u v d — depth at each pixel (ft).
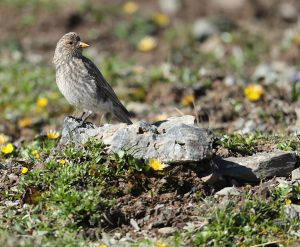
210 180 36.63
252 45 80.28
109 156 37.17
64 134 40.32
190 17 91.71
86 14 86.58
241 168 37.65
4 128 55.16
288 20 90.43
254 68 72.95
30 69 68.95
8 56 76.28
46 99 58.65
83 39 83.41
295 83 59.82
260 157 38.17
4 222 34.65
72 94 47.06
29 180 36.40
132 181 36.32
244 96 58.18
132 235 34.01
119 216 34.91
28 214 34.83
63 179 35.58
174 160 36.47
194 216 34.91
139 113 57.21
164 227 34.58
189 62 75.92
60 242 32.48
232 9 92.89
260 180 37.70
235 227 33.42
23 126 55.01
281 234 33.71
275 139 42.57
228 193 35.99
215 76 62.54
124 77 65.98
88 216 34.35
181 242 32.71
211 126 51.75
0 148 44.14
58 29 84.43
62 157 38.09
